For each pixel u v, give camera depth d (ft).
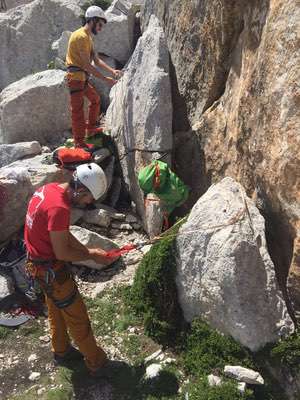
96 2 33.42
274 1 13.41
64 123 26.20
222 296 13.37
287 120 12.53
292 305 13.51
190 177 18.89
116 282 17.47
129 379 14.01
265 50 13.51
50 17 31.58
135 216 21.06
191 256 14.24
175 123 20.30
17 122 25.36
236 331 13.23
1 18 32.24
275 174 13.16
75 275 17.94
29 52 32.07
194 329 14.29
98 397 13.69
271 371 12.87
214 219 13.99
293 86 12.26
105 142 23.47
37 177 19.86
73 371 14.51
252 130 14.37
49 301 13.71
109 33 28.35
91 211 20.42
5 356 15.25
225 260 13.23
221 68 17.29
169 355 14.53
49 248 12.58
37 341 15.66
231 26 16.19
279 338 12.93
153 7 25.62
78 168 12.24
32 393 14.01
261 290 13.11
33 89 24.94
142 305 15.58
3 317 16.42
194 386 13.17
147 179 17.28
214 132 17.29
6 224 19.26
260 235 13.53
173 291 14.97
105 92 27.45
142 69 20.77
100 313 16.24
